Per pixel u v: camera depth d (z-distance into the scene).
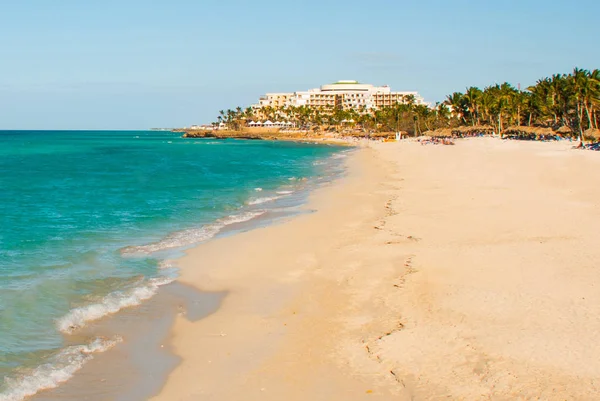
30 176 52.47
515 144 84.00
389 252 18.48
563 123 96.56
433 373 9.85
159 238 22.19
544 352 10.33
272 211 29.20
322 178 48.66
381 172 51.84
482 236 20.03
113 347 11.50
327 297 14.47
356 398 9.18
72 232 22.97
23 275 16.11
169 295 14.99
